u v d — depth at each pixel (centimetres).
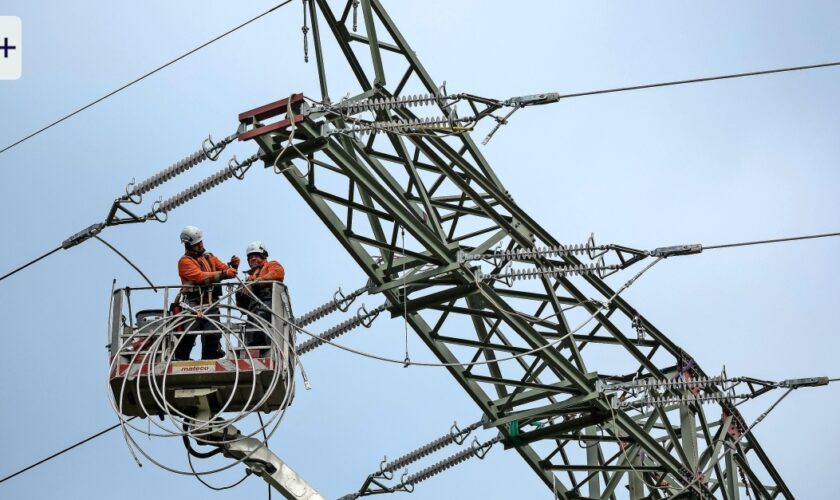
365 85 3388
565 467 3672
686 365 3797
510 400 3609
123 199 3178
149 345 3025
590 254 3406
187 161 3164
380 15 3394
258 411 3056
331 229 3275
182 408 3036
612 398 3569
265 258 3162
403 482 3781
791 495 4091
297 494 3141
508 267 3375
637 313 3697
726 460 3912
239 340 2994
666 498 3734
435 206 3488
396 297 3422
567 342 3544
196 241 3116
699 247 3447
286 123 3131
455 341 3478
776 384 3703
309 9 3250
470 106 3262
